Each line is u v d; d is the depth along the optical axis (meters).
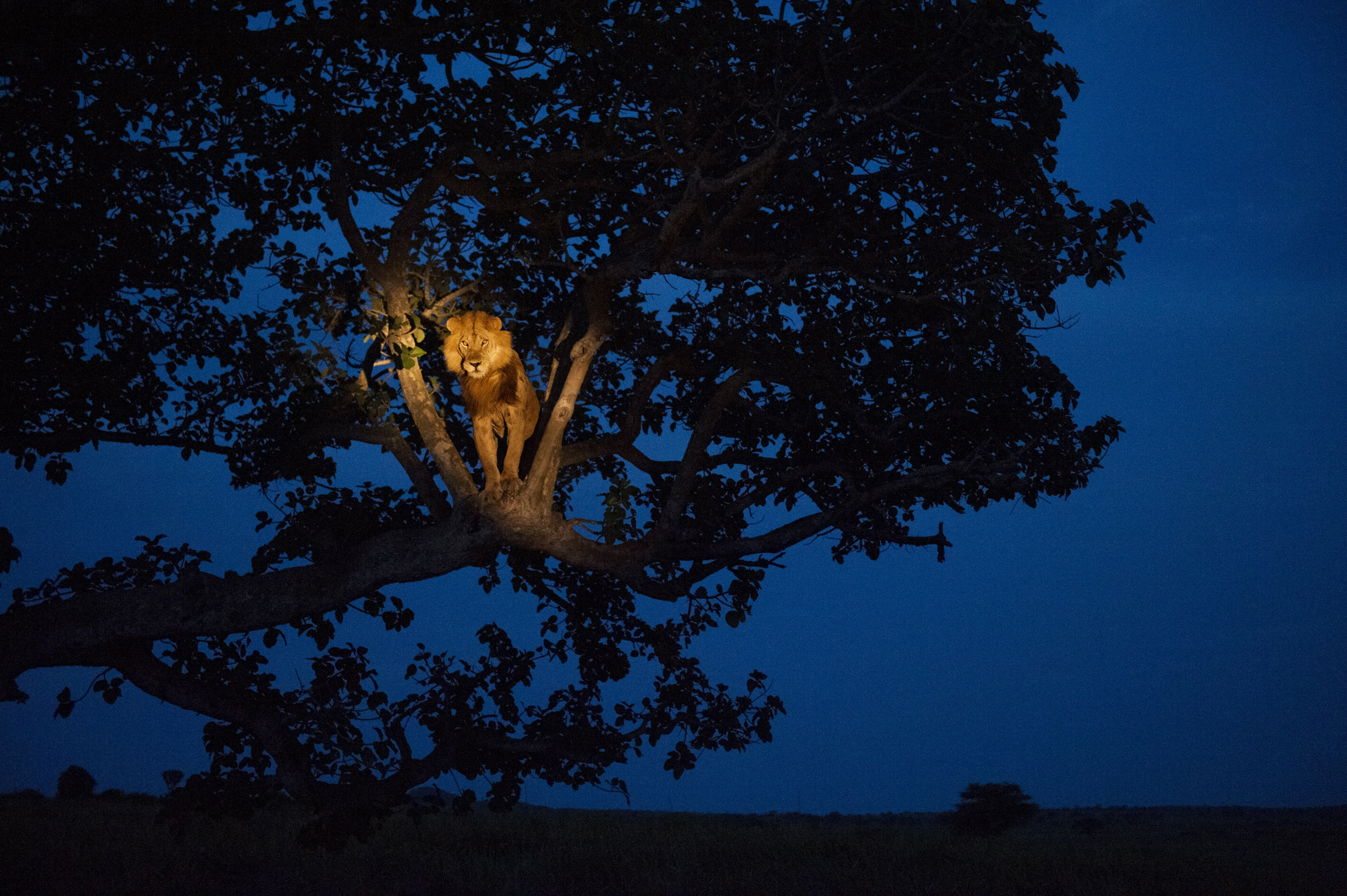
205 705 8.35
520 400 8.12
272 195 8.50
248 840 13.05
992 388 9.24
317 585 8.08
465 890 10.66
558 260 8.49
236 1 7.21
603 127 8.02
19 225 8.12
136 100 7.71
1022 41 6.99
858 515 9.59
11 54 6.48
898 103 7.24
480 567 10.62
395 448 8.94
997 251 7.89
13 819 15.48
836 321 9.62
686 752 9.13
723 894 11.12
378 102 8.37
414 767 8.87
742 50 7.47
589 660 10.77
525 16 7.50
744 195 7.72
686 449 8.76
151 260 8.55
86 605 7.91
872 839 17.44
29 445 9.06
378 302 8.59
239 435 9.66
